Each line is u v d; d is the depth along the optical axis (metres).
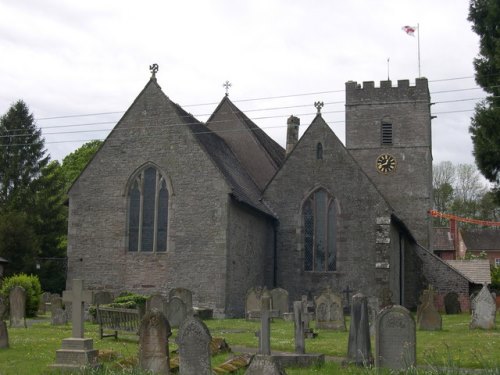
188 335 15.63
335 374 16.53
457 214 98.88
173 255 38.31
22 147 68.88
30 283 37.72
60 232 65.38
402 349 16.64
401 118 55.66
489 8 28.36
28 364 18.03
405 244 48.59
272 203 44.34
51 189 67.38
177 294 32.62
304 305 26.31
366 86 56.53
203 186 38.47
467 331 27.53
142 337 16.22
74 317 18.09
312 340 24.89
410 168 54.91
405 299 47.97
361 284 41.69
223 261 37.41
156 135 39.75
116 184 39.88
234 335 26.62
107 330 26.22
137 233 39.28
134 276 38.78
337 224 42.72
